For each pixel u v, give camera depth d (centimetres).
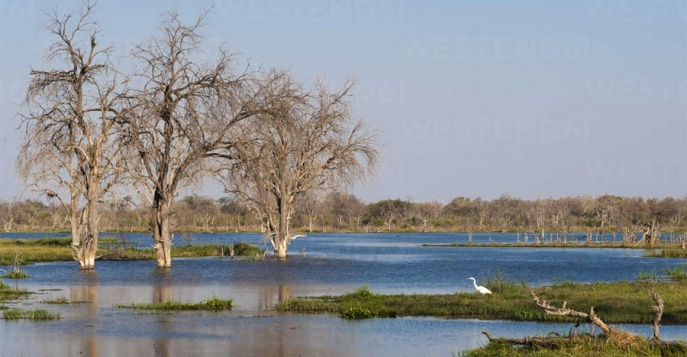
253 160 9675
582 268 10044
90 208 9288
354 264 10794
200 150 9319
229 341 4341
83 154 9219
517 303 5491
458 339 4362
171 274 8950
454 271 9612
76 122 9012
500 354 3778
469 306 5438
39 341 4334
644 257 12744
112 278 8388
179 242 17500
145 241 17125
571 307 5191
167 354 4000
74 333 4588
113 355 3981
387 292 6950
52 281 8025
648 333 4388
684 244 14475
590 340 3841
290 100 10094
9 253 11719
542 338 3888
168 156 9569
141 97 9131
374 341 4316
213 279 8312
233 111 9369
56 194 9269
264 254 12206
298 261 11438
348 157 12006
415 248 16162
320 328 4762
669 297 5622
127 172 9381
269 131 10612
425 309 5394
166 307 5722
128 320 5094
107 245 14250
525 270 9725
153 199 9800
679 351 3641
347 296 6291
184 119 9256
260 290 7162
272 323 4959
